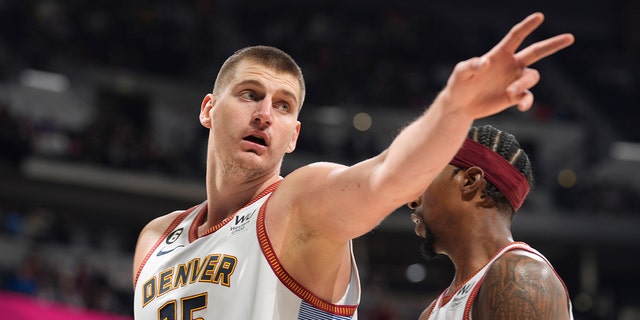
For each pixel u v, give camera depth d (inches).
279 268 107.3
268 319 105.3
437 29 1164.5
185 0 1064.2
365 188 97.0
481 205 123.3
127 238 832.3
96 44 940.6
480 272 118.3
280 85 114.5
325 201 103.7
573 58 1180.5
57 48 909.8
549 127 988.6
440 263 935.0
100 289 666.8
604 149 1071.0
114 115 898.7
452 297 122.0
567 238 936.3
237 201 117.8
